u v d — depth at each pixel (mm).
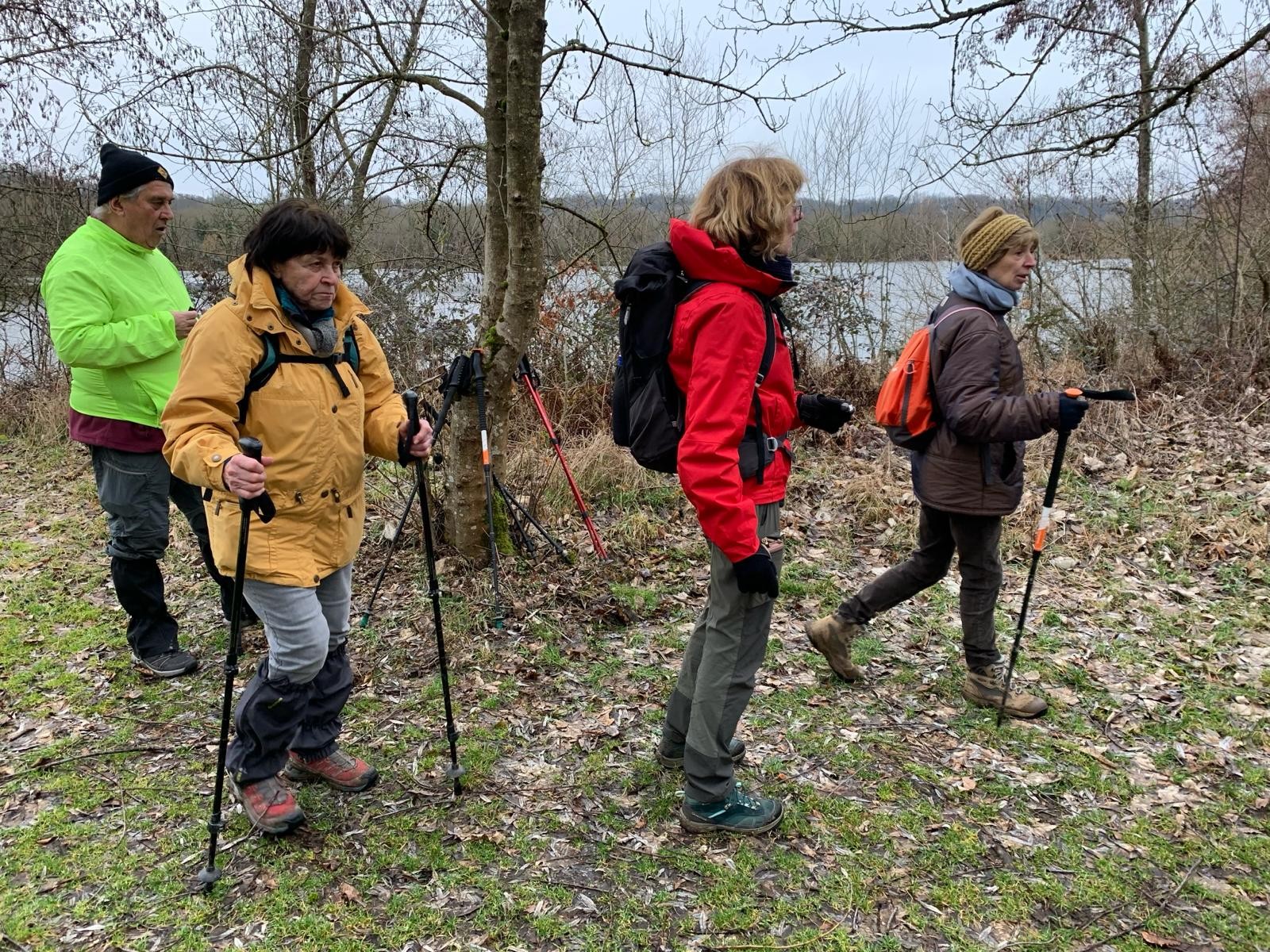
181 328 3268
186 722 3164
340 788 2764
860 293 8195
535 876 2396
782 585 4410
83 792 2746
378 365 2594
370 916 2244
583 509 4629
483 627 3906
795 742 3068
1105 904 2305
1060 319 8281
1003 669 3541
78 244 3221
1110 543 4836
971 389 2842
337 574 2584
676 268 2240
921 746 3047
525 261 4062
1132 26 7094
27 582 4441
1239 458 6020
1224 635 3816
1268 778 2842
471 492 4363
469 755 2959
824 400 2482
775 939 2191
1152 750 3014
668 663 3639
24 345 8766
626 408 2383
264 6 5969
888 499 5523
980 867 2445
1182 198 8516
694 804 2543
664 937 2193
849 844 2535
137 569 3404
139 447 3256
